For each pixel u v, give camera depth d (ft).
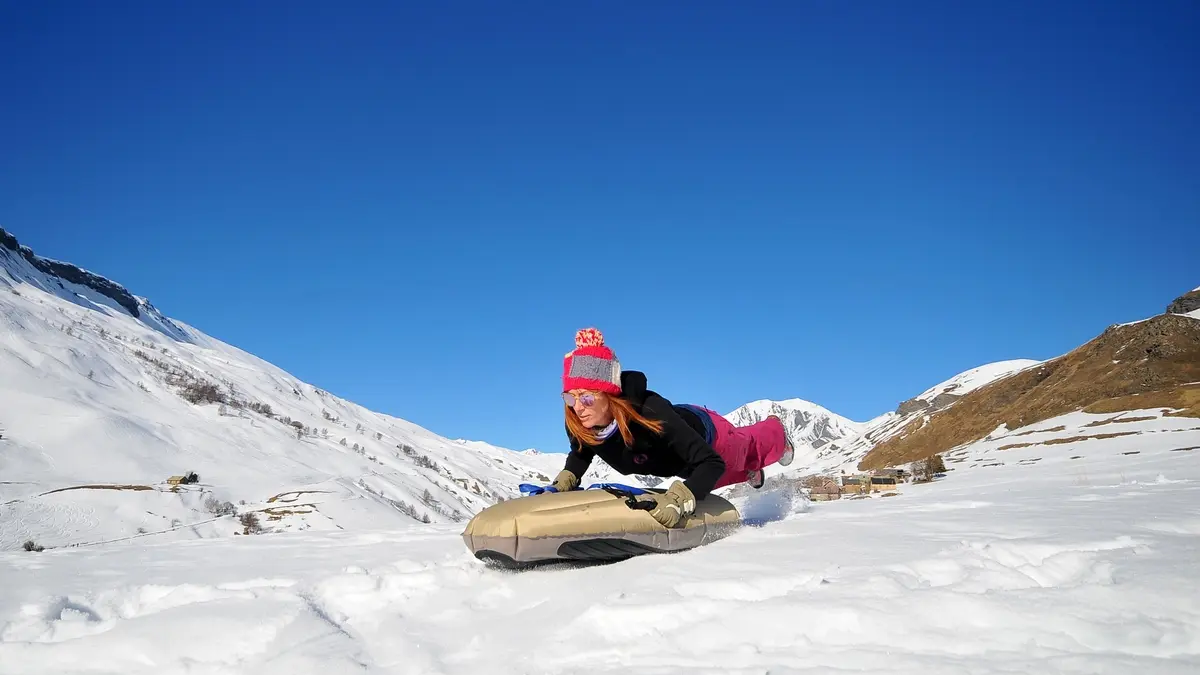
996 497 25.12
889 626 7.45
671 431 13.43
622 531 12.16
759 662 6.81
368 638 8.97
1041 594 8.08
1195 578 8.24
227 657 8.48
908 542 12.36
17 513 321.11
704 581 9.88
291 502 391.24
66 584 12.73
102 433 468.75
